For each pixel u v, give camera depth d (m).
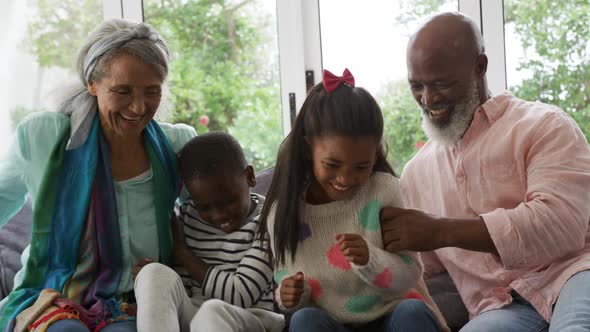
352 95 1.65
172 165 1.99
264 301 1.92
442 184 1.99
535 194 1.75
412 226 1.69
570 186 1.74
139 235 1.94
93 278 1.88
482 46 1.95
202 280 1.89
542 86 2.90
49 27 3.16
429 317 1.57
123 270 1.91
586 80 2.86
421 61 1.89
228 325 1.67
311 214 1.76
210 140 1.94
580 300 1.63
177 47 3.08
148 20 3.09
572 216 1.71
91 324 1.74
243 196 1.92
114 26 1.91
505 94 1.98
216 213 1.90
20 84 3.16
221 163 1.89
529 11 2.88
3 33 3.14
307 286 1.71
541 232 1.69
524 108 1.93
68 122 1.94
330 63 3.05
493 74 2.91
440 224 1.70
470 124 1.94
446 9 2.95
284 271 1.78
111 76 1.81
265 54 3.06
